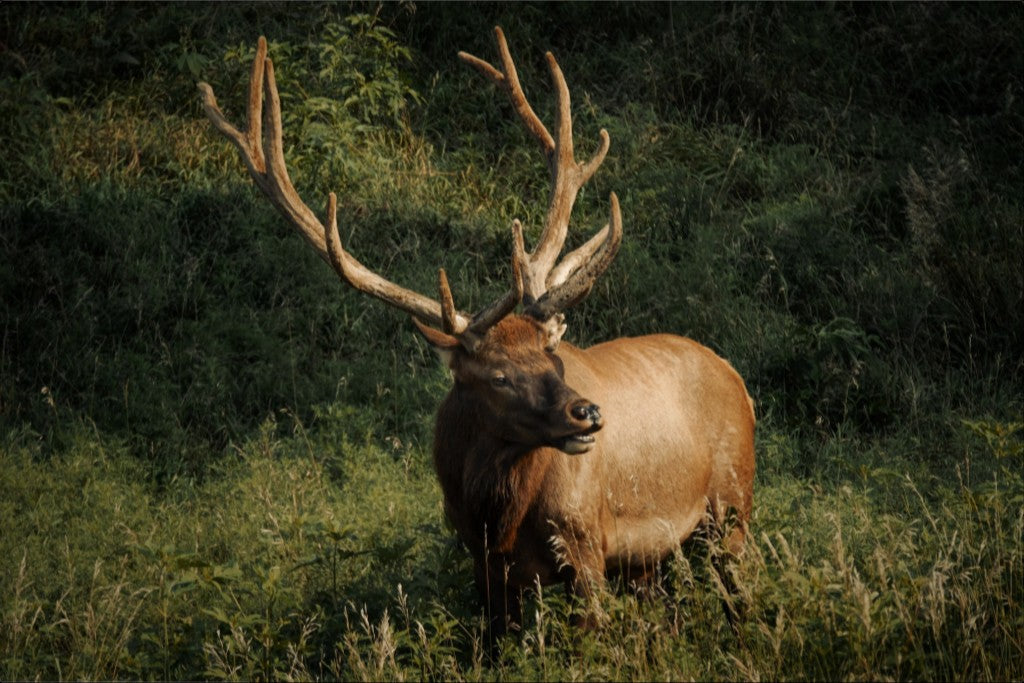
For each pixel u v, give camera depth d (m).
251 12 45.66
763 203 38.25
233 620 17.19
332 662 17.64
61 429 28.09
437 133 41.84
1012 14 45.19
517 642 18.16
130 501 24.84
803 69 44.31
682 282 33.56
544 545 17.62
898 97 43.22
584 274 17.70
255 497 24.47
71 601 20.23
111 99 41.06
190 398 29.48
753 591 15.81
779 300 33.56
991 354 30.16
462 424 17.73
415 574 19.66
